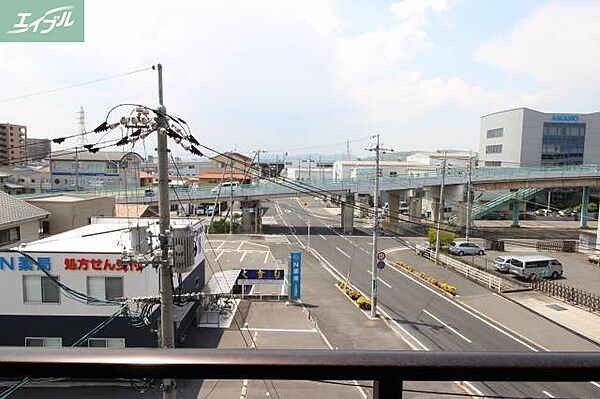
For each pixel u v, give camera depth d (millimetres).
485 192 41875
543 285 17609
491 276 18234
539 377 797
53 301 10344
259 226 32250
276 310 14781
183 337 11969
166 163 6062
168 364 752
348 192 31859
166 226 6094
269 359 767
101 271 10203
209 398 8773
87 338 10031
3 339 10312
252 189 31016
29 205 15641
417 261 22938
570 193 42656
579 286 18500
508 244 27953
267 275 16578
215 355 772
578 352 835
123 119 5855
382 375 778
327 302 15859
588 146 43031
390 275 20047
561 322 14008
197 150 6723
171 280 6184
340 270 20938
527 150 42500
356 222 36938
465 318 14398
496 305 15742
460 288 17938
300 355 782
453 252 24312
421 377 780
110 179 38281
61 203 18016
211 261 22172
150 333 10258
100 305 10250
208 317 13594
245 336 12430
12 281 10258
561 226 35688
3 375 746
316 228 33656
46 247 10898
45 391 8117
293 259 15773
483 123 49062
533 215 41406
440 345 12219
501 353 815
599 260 22391
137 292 10172
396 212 34094
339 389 9008
